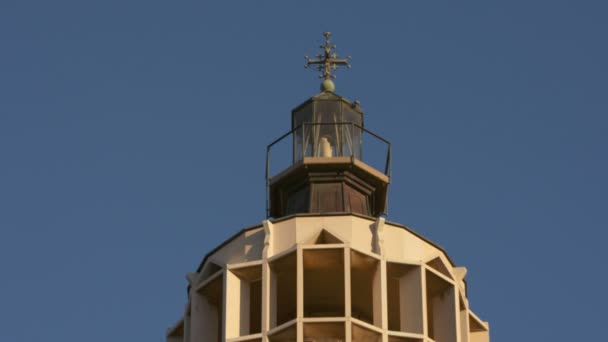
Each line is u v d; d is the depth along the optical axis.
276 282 158.62
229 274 159.25
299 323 153.50
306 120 176.75
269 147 172.62
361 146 174.00
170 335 169.88
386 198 170.25
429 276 161.00
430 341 156.25
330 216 160.50
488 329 168.12
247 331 157.62
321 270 159.12
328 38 181.75
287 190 169.88
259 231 161.62
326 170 168.12
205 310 162.50
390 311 162.62
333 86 179.00
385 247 159.62
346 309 154.50
